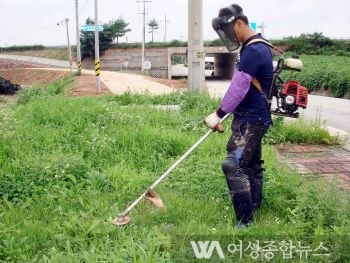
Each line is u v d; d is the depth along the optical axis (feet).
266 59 12.23
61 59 226.79
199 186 15.83
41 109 26.48
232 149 12.82
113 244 11.54
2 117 24.98
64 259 10.30
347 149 24.57
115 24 195.42
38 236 11.96
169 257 10.65
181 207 13.93
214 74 200.54
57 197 14.74
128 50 188.14
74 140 21.21
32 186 15.52
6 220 12.85
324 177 18.71
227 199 14.89
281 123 26.48
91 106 27.61
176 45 183.32
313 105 56.54
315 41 189.47
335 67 96.89
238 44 12.66
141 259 10.11
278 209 14.28
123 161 18.42
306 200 13.53
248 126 12.57
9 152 18.94
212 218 13.33
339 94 81.46
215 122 12.49
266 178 16.01
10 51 262.26
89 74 110.42
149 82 86.17
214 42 183.73
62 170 16.51
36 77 141.59
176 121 26.45
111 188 15.89
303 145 25.46
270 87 12.69
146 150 19.98
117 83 77.92
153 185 13.30
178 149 20.83
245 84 12.01
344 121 40.37
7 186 15.31
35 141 20.56
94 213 13.57
